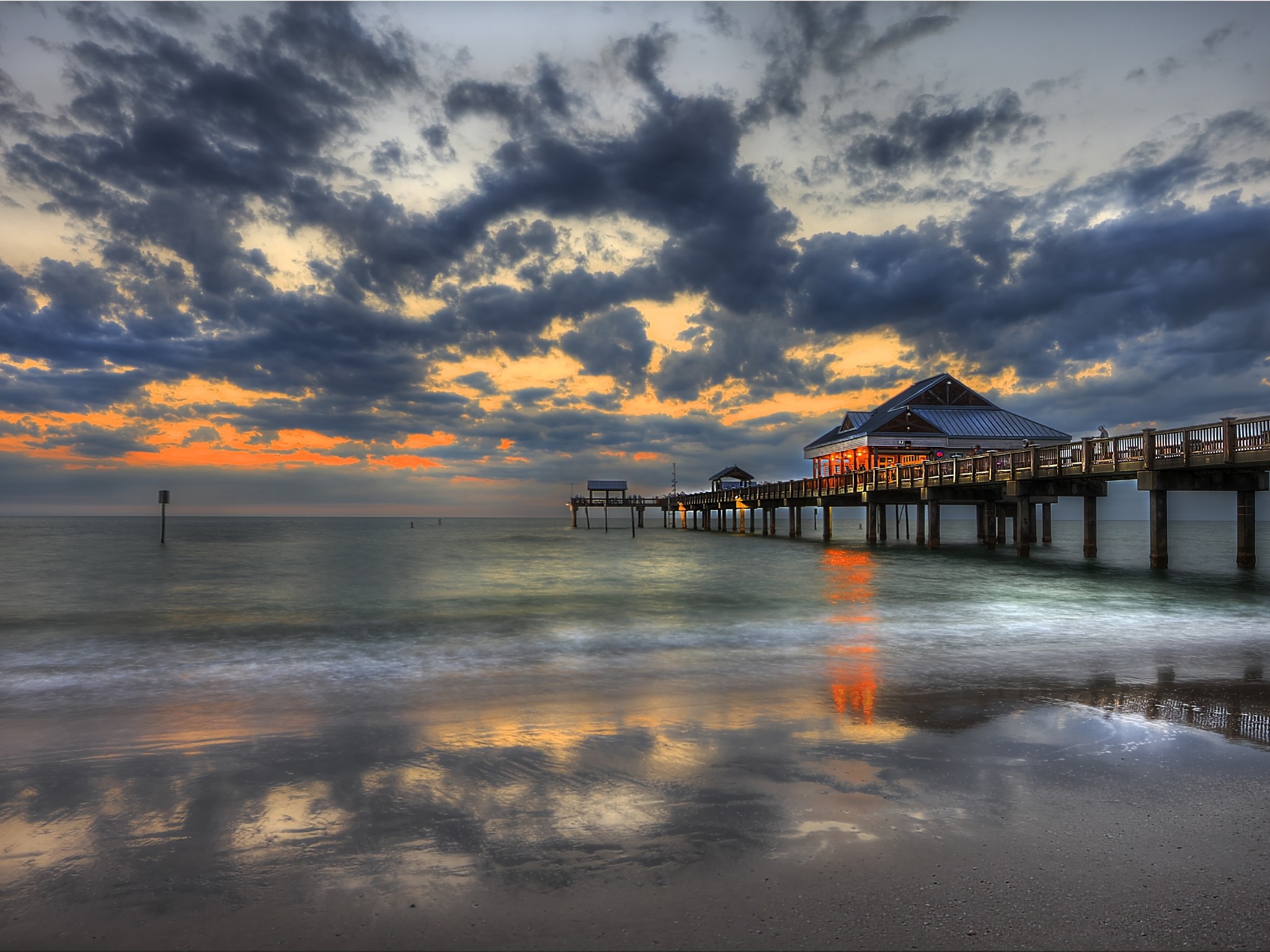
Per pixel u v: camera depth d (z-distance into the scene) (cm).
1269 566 3262
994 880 432
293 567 3566
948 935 375
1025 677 1048
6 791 600
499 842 491
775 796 569
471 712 862
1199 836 494
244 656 1273
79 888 436
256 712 879
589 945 369
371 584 2666
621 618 1717
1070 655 1232
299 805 563
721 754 680
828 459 6738
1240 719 807
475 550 5419
